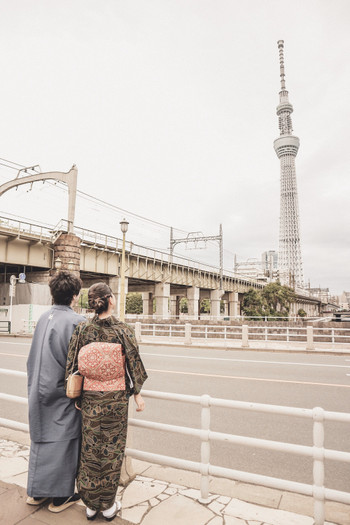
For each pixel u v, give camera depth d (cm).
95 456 254
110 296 277
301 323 2488
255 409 287
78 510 286
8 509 285
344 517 293
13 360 1247
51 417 273
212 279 5606
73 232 2881
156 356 1409
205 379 926
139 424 325
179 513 284
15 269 3456
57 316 291
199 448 484
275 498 323
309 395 758
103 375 256
